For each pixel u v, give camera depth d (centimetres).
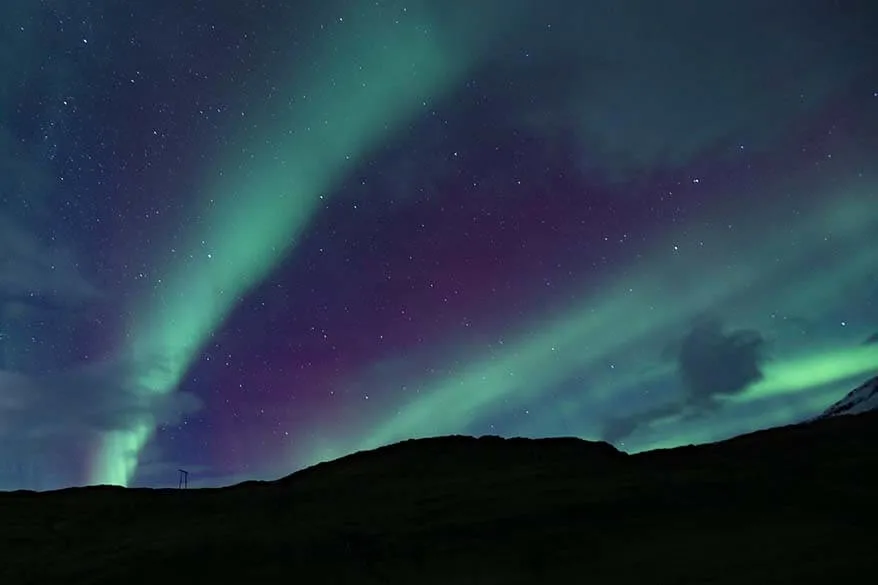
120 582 1866
